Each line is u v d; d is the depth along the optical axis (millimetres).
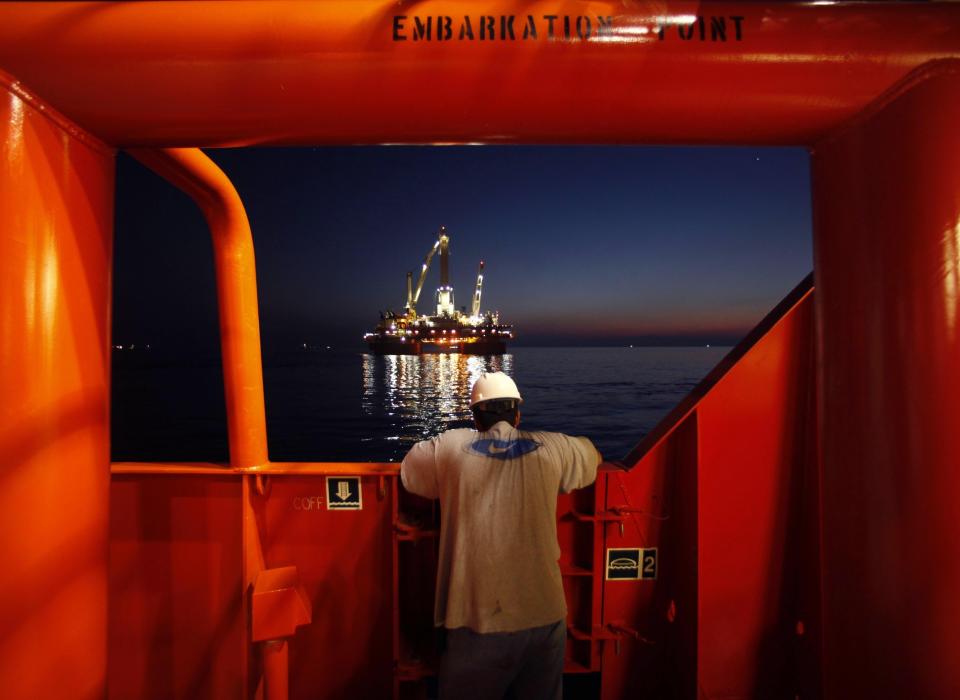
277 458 47562
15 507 1316
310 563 2514
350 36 1322
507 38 1325
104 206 1496
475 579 1855
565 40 1324
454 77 1338
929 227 1277
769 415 2309
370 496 2490
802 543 2318
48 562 1368
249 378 2412
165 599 2441
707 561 2312
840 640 1472
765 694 2348
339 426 60938
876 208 1342
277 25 1318
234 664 2418
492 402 2020
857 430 1397
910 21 1316
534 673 1937
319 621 2512
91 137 1433
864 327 1373
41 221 1337
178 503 2449
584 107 1365
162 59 1317
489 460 1921
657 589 2486
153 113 1360
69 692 1422
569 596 2498
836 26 1324
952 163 1272
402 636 2502
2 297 1293
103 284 1508
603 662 2473
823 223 1485
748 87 1337
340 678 2510
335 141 1480
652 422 62031
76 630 1436
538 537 1905
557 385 104688
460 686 1857
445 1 1337
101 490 1514
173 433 56375
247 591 2391
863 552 1392
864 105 1341
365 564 2500
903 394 1307
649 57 1326
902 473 1312
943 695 1289
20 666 1329
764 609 2338
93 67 1315
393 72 1336
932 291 1275
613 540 2457
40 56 1307
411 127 1416
